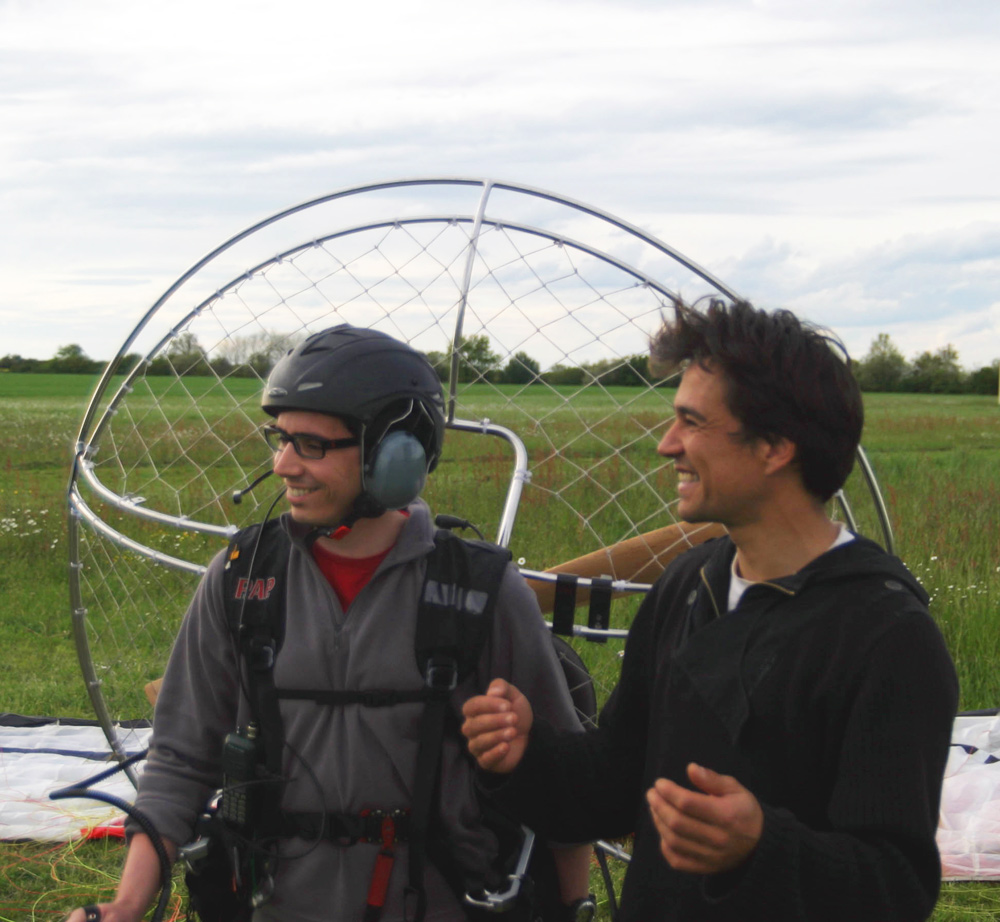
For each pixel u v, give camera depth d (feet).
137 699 13.88
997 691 14.60
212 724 5.32
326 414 4.86
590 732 4.89
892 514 22.52
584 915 5.59
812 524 4.00
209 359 9.10
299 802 4.92
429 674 4.82
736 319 3.95
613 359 8.25
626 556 8.05
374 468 4.83
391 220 8.06
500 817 5.09
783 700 3.73
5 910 9.00
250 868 4.97
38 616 18.39
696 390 3.97
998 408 112.78
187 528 8.12
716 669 3.92
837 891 3.32
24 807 11.09
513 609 5.13
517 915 5.00
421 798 4.72
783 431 3.81
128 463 25.55
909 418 80.74
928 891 3.54
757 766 3.77
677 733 4.07
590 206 7.71
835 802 3.55
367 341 5.09
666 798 3.31
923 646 3.55
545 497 20.39
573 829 4.74
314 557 5.13
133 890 4.70
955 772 12.10
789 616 3.81
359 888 4.81
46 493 30.32
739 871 3.39
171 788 5.15
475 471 22.68
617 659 13.75
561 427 24.26
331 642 4.93
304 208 8.26
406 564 5.05
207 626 5.25
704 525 8.02
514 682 5.18
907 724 3.49
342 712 4.90
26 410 90.07
